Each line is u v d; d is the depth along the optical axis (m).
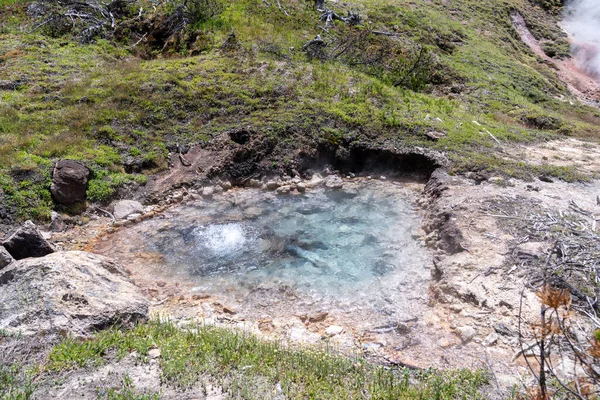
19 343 4.45
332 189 9.65
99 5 15.78
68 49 13.67
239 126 10.50
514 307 5.46
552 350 4.69
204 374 4.22
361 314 5.91
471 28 20.81
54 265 5.34
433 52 16.50
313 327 5.68
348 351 5.08
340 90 12.06
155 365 4.33
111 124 10.12
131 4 15.84
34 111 10.20
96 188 8.70
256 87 11.70
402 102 12.21
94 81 11.41
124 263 7.08
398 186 9.77
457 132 10.88
